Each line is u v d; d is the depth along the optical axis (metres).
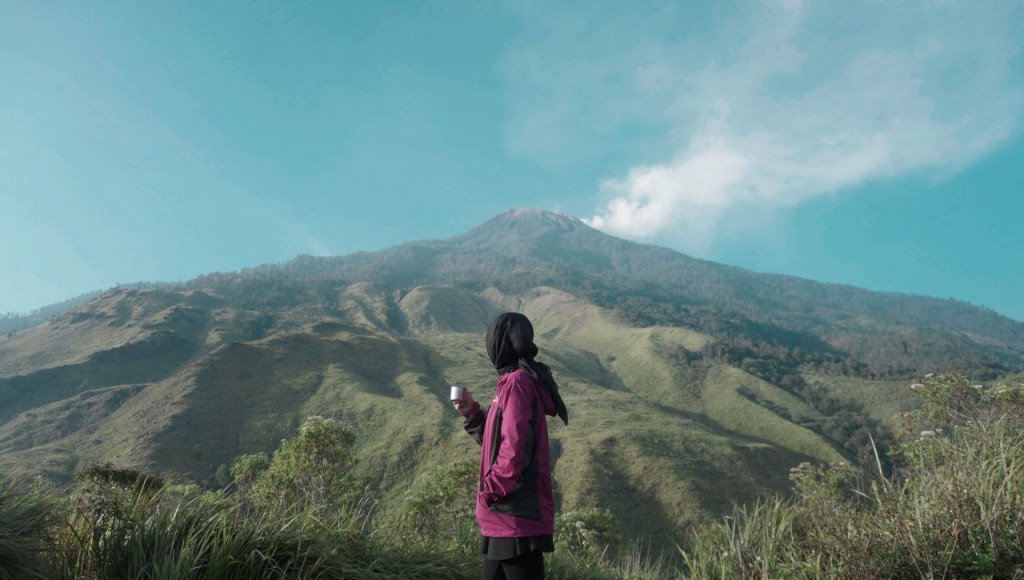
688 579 3.66
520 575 2.21
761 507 3.73
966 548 2.63
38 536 2.44
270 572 2.64
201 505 2.91
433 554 3.42
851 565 2.74
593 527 8.84
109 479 2.76
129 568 2.49
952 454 3.47
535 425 2.28
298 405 110.00
